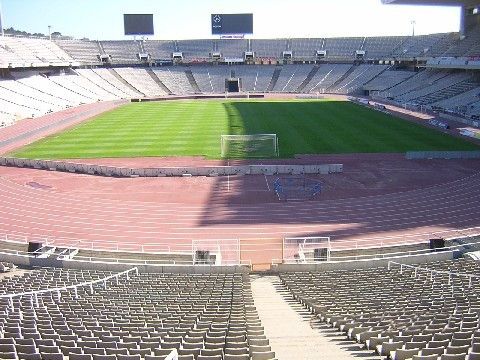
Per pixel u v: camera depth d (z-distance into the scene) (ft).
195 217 120.47
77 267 90.43
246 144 194.49
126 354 39.83
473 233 106.83
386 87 357.00
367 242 103.65
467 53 303.89
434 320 47.93
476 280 69.41
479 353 34.68
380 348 40.04
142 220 119.24
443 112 263.29
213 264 91.15
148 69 424.05
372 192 135.74
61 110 311.47
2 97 287.28
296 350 43.24
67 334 46.83
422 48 373.40
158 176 155.43
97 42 433.89
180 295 66.03
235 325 49.11
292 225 114.01
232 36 435.94
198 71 426.51
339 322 50.06
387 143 193.47
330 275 81.61
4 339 42.63
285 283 78.18
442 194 132.77
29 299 64.18
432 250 94.99
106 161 173.37
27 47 362.12
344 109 291.99
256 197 133.90
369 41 428.97
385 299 60.59
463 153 168.66
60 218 121.19
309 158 172.45
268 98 367.66
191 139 207.41
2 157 171.63
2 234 111.75
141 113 289.94
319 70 418.92
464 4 308.19
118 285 74.64
